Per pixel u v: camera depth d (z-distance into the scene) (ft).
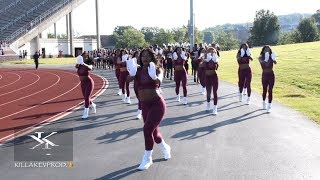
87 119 39.29
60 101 54.75
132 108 45.98
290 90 59.93
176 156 25.62
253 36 350.84
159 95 23.57
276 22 345.72
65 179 21.63
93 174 22.41
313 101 48.55
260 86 65.26
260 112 41.04
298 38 346.95
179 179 21.29
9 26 219.82
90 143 29.43
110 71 117.80
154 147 28.02
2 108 49.39
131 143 29.27
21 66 158.10
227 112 41.34
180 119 37.91
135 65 23.76
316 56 115.03
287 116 38.65
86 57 40.19
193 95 55.42
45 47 258.78
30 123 38.32
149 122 23.20
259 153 26.00
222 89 61.41
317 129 32.78
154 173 22.39
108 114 42.04
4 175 22.36
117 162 24.61
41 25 220.64
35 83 85.10
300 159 24.59
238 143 28.63
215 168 23.04
